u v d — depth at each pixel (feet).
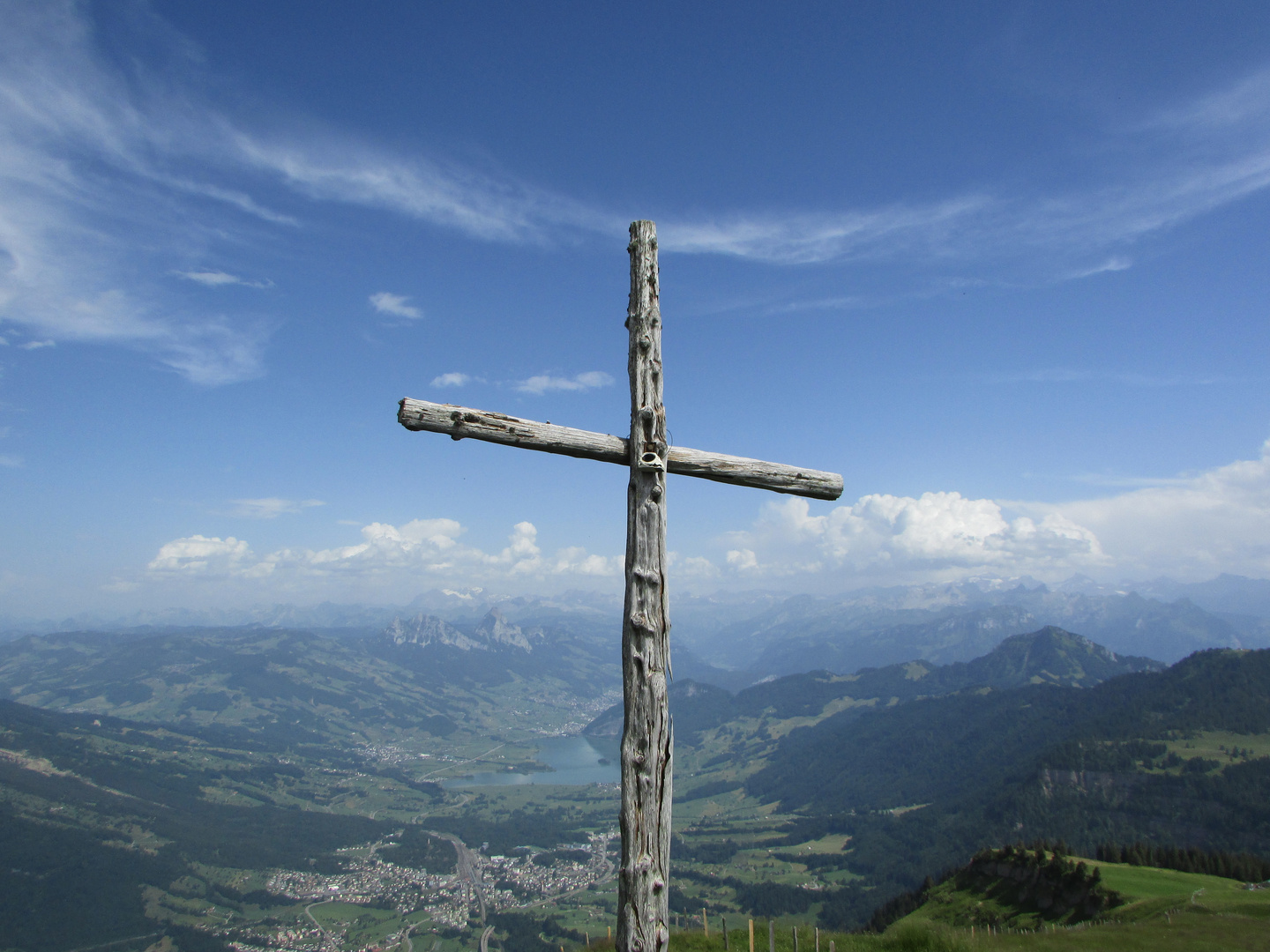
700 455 21.67
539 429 19.76
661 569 19.95
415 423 18.58
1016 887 252.62
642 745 18.79
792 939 73.51
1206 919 106.32
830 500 24.06
